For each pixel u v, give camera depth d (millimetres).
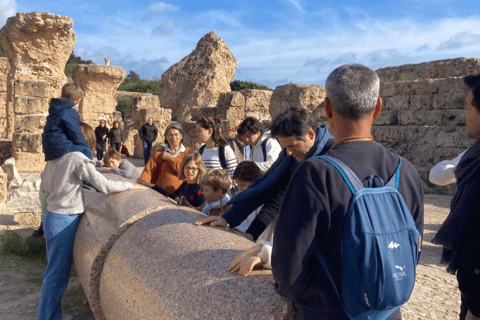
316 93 16891
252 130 4238
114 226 2920
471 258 1866
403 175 1560
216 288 1872
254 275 1885
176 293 2006
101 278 2791
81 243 3256
